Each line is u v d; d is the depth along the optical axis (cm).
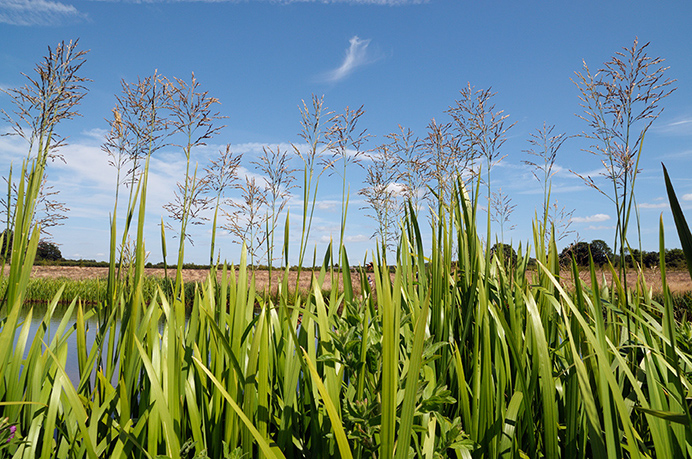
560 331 169
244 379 115
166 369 123
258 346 126
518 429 126
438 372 148
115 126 203
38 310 930
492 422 117
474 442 105
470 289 160
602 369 89
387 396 80
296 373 127
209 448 129
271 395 129
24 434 144
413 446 114
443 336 156
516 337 142
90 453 102
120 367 121
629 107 179
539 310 168
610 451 89
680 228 57
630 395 125
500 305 159
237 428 120
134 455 121
